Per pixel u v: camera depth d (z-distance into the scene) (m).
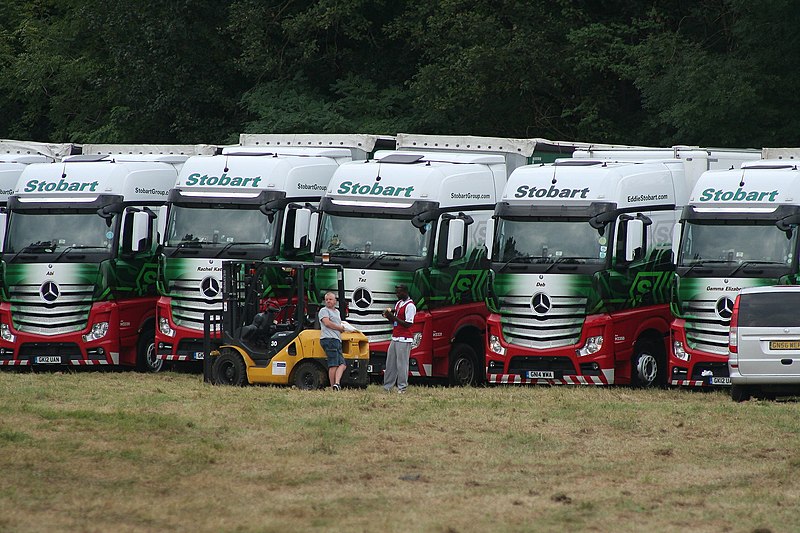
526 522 34.88
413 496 37.91
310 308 64.06
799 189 60.69
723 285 61.06
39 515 34.97
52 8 148.38
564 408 54.56
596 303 62.16
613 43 104.19
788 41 95.69
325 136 76.62
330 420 50.16
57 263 69.44
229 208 67.38
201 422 49.62
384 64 118.06
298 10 116.25
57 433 46.59
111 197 69.50
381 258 63.78
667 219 65.94
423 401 56.38
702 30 108.00
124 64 120.81
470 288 66.50
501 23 107.25
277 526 34.06
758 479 40.78
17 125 143.25
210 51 120.50
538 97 111.38
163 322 67.94
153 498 37.34
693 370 61.88
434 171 64.62
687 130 96.19
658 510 36.53
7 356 70.44
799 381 55.50
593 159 68.75
